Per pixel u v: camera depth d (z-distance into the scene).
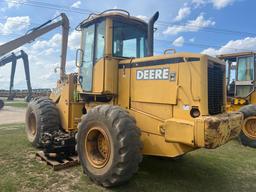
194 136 3.48
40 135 5.68
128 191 3.74
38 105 5.90
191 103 3.75
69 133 5.28
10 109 18.89
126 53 4.84
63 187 3.83
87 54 5.12
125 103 4.52
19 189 3.72
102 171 3.82
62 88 5.91
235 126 3.89
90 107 5.29
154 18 4.79
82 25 5.24
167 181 4.18
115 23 4.69
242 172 4.75
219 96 4.14
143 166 4.88
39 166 4.72
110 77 4.56
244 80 8.62
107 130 3.79
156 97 4.11
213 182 4.21
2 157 5.24
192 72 3.77
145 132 4.22
